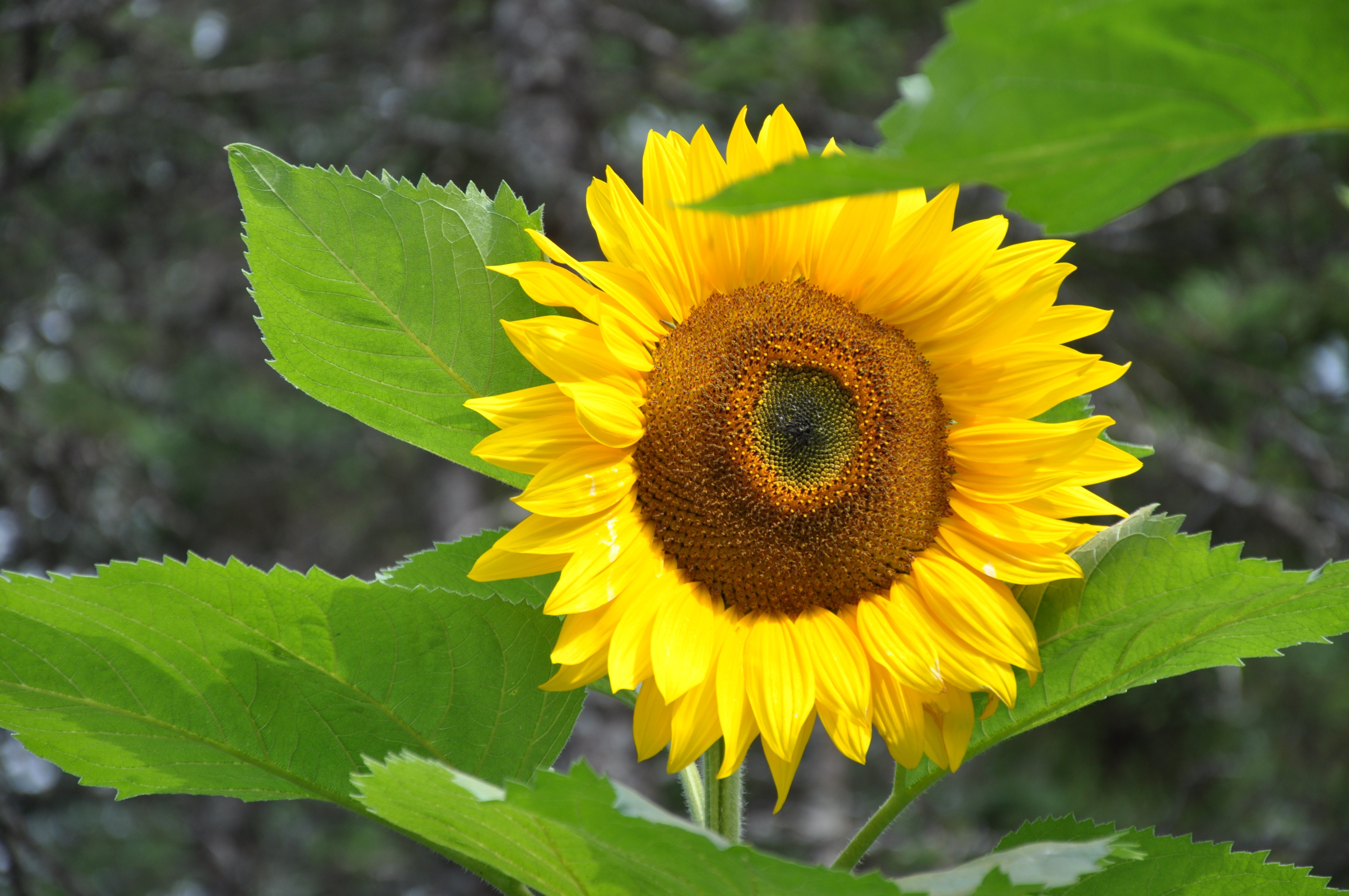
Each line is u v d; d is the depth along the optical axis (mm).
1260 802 3377
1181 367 3287
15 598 1058
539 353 1091
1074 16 837
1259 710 3439
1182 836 1096
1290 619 1081
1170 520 1087
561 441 1097
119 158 3650
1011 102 884
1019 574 1112
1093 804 3191
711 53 3387
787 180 932
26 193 3279
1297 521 3027
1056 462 1131
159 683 1082
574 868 1027
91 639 1070
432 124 3645
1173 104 899
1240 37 845
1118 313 3332
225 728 1093
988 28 854
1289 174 3160
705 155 1115
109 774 1104
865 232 1142
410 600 1077
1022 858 1002
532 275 1093
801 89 3430
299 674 1086
